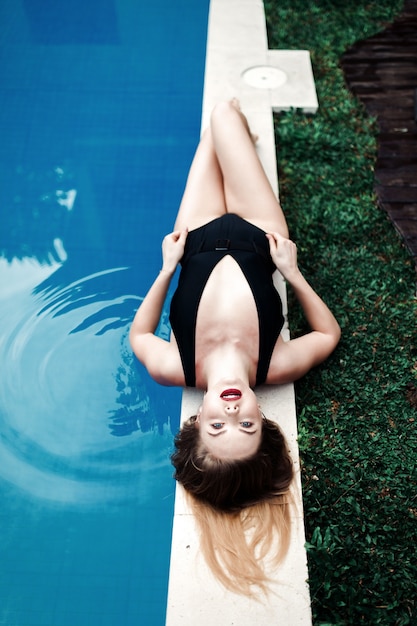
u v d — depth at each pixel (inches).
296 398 145.2
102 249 180.7
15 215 188.4
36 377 160.2
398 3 244.7
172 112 211.3
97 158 200.2
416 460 136.9
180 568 122.0
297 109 205.5
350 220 178.1
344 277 166.6
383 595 120.7
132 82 219.3
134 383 157.8
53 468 146.3
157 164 198.2
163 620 125.3
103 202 190.4
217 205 156.9
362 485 134.2
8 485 144.0
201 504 123.3
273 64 218.7
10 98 214.7
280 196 185.6
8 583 131.0
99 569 132.5
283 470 126.0
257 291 133.5
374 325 157.2
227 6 241.0
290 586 119.6
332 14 241.3
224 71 215.5
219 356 129.6
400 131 201.8
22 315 169.9
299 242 174.6
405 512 130.2
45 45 230.1
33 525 138.5
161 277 142.3
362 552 125.6
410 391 147.2
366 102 210.8
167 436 149.6
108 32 234.4
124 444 149.3
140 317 143.0
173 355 135.1
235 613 117.3
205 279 134.3
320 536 124.7
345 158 194.5
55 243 182.4
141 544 135.6
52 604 128.4
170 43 230.8
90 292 173.3
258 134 195.8
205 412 117.1
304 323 157.4
